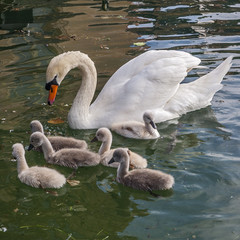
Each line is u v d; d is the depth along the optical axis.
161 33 15.02
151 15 17.06
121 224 6.44
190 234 6.14
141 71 10.05
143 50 13.65
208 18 16.30
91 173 8.20
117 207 6.92
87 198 7.25
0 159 8.42
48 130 9.69
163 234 6.17
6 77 12.12
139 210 6.80
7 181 7.79
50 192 7.46
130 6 18.48
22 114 10.23
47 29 15.99
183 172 7.79
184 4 18.39
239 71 12.01
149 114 9.11
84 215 6.73
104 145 8.70
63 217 6.69
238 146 8.66
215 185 7.35
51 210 6.90
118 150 7.65
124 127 9.40
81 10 18.06
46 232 6.32
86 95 9.83
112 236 6.16
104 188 7.60
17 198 7.29
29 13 17.80
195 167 7.95
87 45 14.38
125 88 9.91
